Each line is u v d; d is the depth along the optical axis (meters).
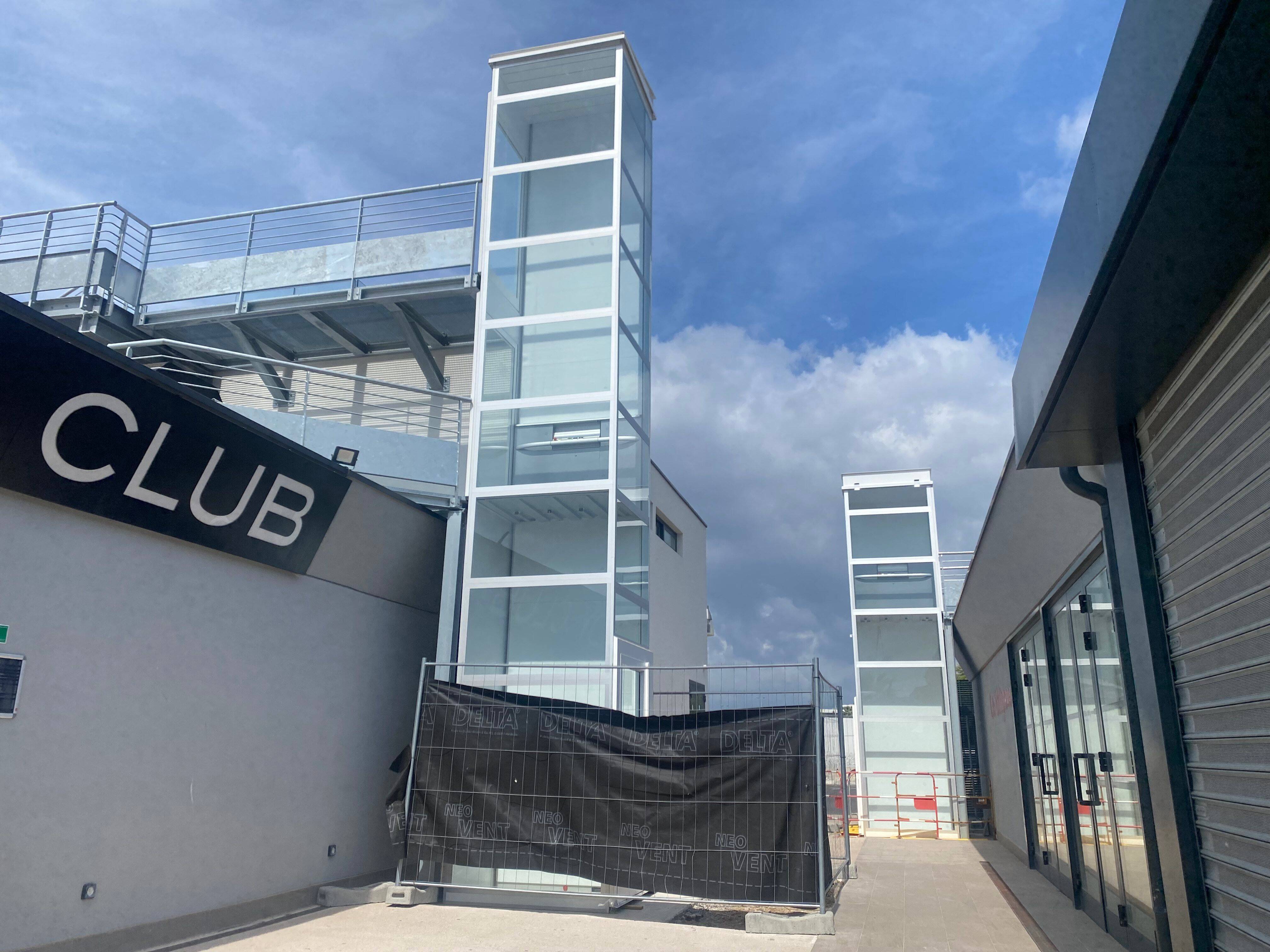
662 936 7.28
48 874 5.78
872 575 18.95
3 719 5.56
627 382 10.98
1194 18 2.26
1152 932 5.92
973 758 20.33
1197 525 4.19
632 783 7.90
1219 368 3.74
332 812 8.73
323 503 8.23
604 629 9.67
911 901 9.34
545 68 11.84
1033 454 5.52
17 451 5.57
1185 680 4.54
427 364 13.49
